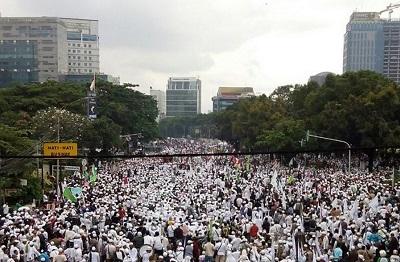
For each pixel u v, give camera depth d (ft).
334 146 235.61
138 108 365.81
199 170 227.81
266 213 109.50
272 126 316.19
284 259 75.77
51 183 165.99
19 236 79.97
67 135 209.56
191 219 101.96
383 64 610.24
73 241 79.41
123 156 54.34
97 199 122.83
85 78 651.25
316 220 99.50
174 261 74.59
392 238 79.00
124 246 79.82
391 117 222.48
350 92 254.27
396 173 192.24
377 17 613.93
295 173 200.34
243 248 79.82
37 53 616.80
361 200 117.50
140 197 131.34
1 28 643.86
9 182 136.56
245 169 224.33
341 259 78.02
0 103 254.06
